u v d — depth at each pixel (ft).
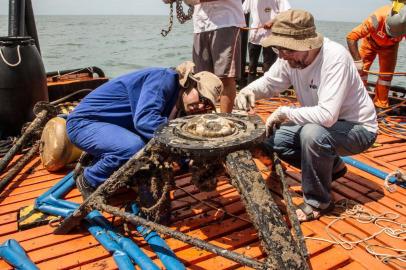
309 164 9.08
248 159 7.27
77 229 9.22
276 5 19.86
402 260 8.09
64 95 20.35
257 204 6.69
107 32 253.03
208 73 9.11
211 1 13.99
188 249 8.43
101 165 9.41
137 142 9.21
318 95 9.04
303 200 9.96
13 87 14.74
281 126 10.00
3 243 8.46
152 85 8.89
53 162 12.03
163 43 134.62
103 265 8.01
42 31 281.95
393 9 16.21
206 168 7.80
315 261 8.09
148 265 7.58
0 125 15.26
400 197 10.61
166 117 9.05
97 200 8.26
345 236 8.95
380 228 9.16
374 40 17.49
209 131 7.61
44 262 8.11
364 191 10.91
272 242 6.34
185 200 10.39
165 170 8.18
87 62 80.94
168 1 14.20
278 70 10.07
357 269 7.97
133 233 8.95
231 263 8.05
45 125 12.85
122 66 75.66
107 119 9.75
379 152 13.92
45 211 9.78
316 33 8.60
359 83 9.23
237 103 9.79
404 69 58.75
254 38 20.80
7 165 12.31
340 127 9.22
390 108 17.81
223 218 9.59
